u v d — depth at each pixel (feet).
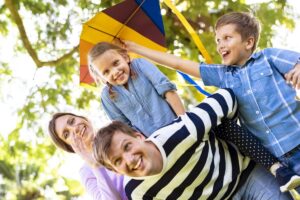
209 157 8.70
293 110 8.78
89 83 11.66
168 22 20.68
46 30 22.39
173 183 8.66
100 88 11.05
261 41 20.53
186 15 20.71
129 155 8.15
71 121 10.21
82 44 11.03
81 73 11.44
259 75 9.03
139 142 8.27
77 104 22.47
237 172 8.91
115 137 8.23
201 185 8.73
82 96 22.53
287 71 8.83
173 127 8.57
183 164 8.55
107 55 10.18
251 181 9.03
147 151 8.25
